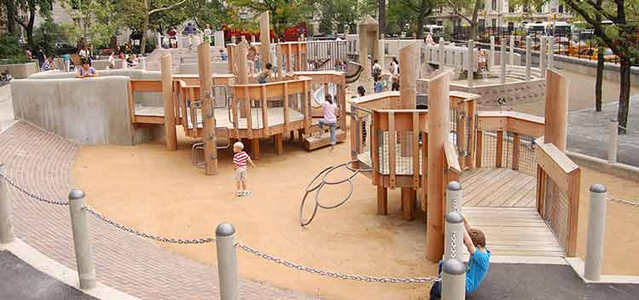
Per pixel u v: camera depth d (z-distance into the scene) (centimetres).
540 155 1054
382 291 990
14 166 1551
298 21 5138
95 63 3694
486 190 1220
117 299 800
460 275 546
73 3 4125
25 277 858
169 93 2000
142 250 1112
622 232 1191
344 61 3659
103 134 2094
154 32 5728
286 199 1504
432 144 1073
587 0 1984
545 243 934
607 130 2067
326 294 978
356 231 1277
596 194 779
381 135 1326
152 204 1459
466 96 1349
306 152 2009
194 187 1614
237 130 1839
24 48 4712
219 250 662
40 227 1104
